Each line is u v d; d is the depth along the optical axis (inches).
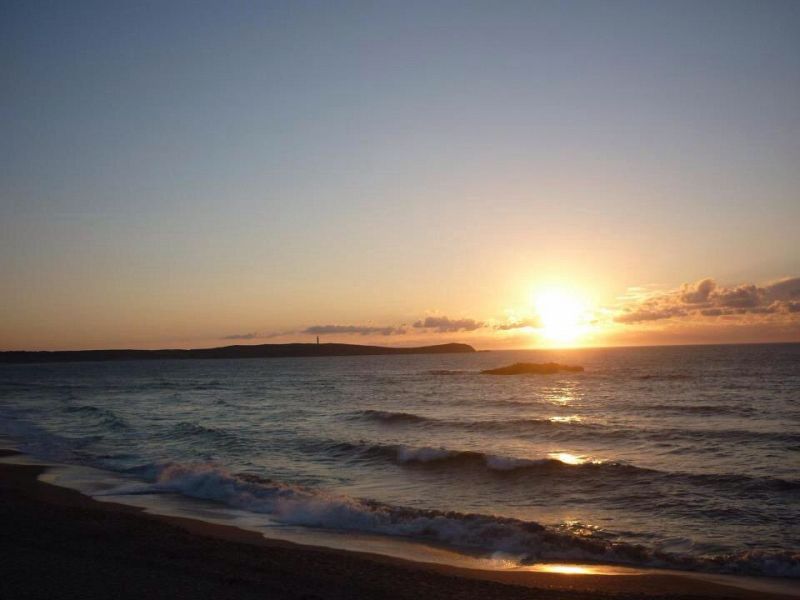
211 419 1562.5
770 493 682.2
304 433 1248.8
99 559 431.5
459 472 831.1
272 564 441.7
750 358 5078.7
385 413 1496.1
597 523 599.5
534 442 1099.9
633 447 1023.0
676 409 1590.8
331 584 400.8
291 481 800.9
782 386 2255.2
